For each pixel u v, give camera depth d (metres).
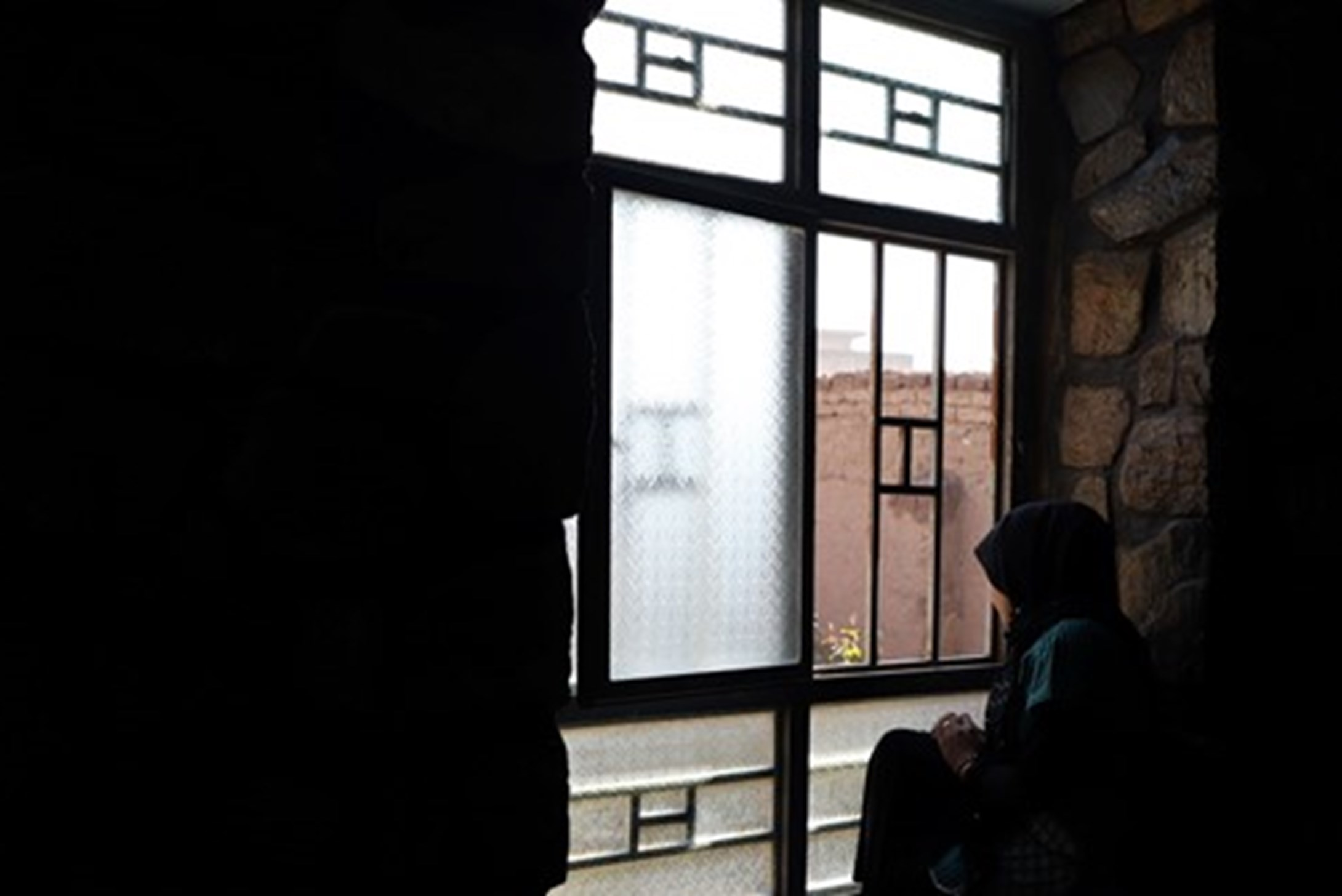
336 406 0.94
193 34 0.89
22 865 0.81
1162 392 2.30
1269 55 2.31
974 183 2.43
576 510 1.07
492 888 1.00
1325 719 2.41
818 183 2.15
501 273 1.02
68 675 0.83
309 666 0.92
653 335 1.88
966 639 2.42
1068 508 1.92
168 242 0.87
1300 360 2.38
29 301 0.82
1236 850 2.17
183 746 0.87
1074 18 2.46
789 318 2.06
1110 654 1.73
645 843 1.95
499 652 1.01
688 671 1.91
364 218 0.96
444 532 0.99
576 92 1.07
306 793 0.91
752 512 2.01
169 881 0.86
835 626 2.29
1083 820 1.70
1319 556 2.41
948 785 1.96
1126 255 2.38
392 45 0.97
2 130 0.81
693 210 1.93
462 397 1.00
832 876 2.21
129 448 0.85
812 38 2.13
